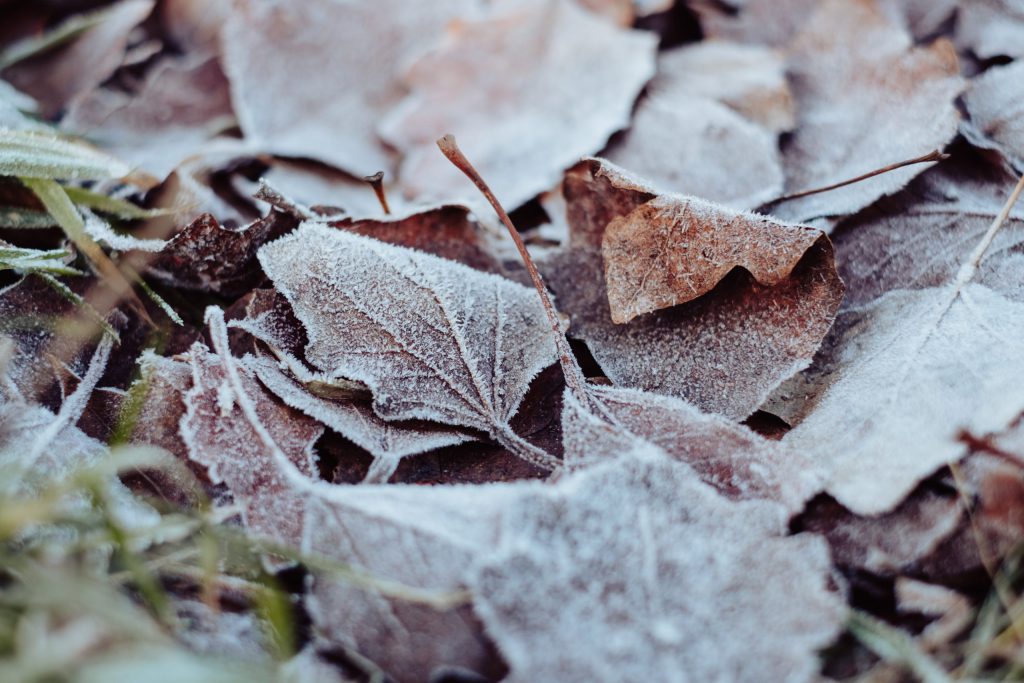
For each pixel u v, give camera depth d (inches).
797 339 13.0
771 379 13.0
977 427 12.3
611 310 13.4
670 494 12.1
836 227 14.1
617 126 15.4
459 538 11.9
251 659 11.8
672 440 12.6
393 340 13.0
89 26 16.7
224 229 13.5
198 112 16.5
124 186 14.6
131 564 11.7
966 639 11.9
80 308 13.5
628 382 13.3
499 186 15.4
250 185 15.6
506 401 13.1
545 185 15.2
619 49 16.1
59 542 12.0
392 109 16.5
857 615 11.8
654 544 11.9
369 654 11.8
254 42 16.4
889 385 12.7
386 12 16.7
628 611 11.7
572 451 12.5
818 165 14.7
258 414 12.7
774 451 12.5
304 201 15.3
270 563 12.1
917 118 14.5
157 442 12.8
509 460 12.9
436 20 16.8
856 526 12.2
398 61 16.6
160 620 11.8
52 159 13.7
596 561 11.8
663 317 13.4
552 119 15.9
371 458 12.8
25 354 13.1
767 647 11.6
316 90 16.5
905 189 14.1
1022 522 12.0
